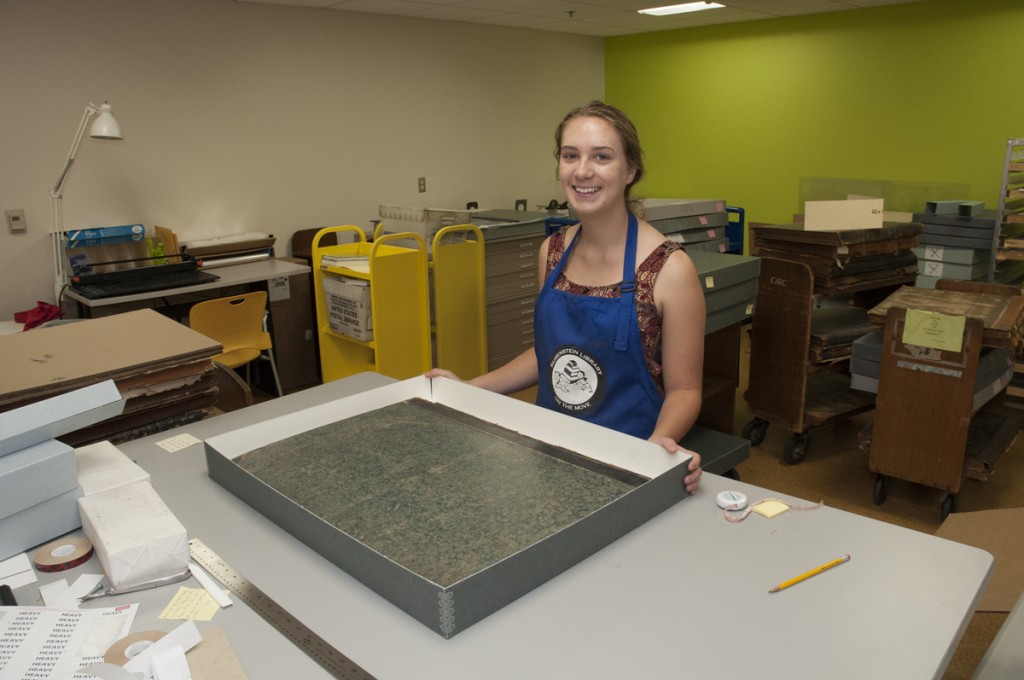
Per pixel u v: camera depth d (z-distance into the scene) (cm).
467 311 399
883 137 517
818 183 555
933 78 486
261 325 385
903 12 489
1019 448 336
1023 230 409
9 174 375
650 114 650
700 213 435
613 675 77
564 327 149
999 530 179
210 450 121
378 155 524
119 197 411
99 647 83
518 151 619
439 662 80
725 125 600
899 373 270
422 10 491
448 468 118
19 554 104
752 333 335
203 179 441
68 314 400
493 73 585
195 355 146
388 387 146
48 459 104
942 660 79
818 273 316
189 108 428
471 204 575
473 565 90
